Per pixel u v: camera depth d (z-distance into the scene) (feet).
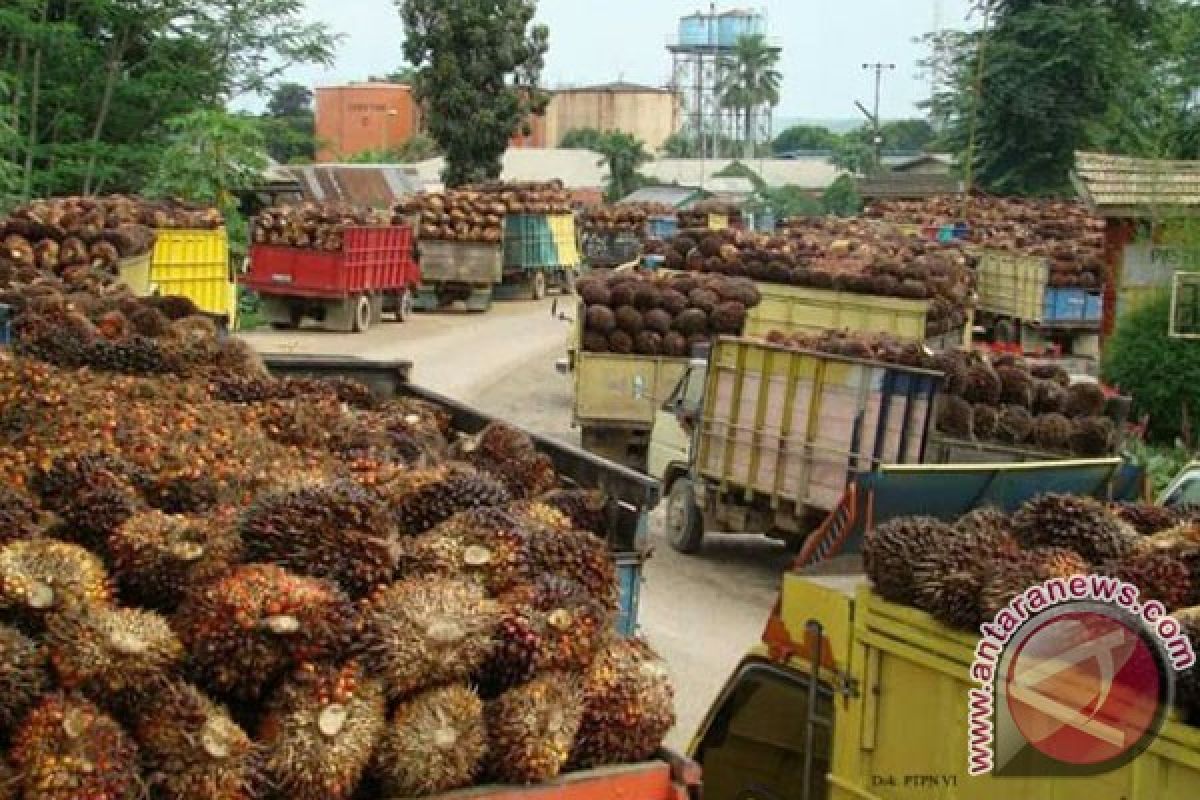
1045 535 20.43
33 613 15.15
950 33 235.81
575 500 23.94
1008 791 17.34
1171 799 15.90
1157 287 81.41
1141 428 68.54
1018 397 52.01
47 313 35.96
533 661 15.75
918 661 18.43
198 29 143.23
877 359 51.08
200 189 126.72
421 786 14.90
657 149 405.39
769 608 44.16
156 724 14.21
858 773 19.16
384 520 17.15
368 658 15.21
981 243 137.08
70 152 132.67
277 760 14.37
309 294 105.40
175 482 20.30
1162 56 140.46
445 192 137.59
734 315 66.08
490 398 81.71
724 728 21.98
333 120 300.61
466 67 190.39
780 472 47.26
